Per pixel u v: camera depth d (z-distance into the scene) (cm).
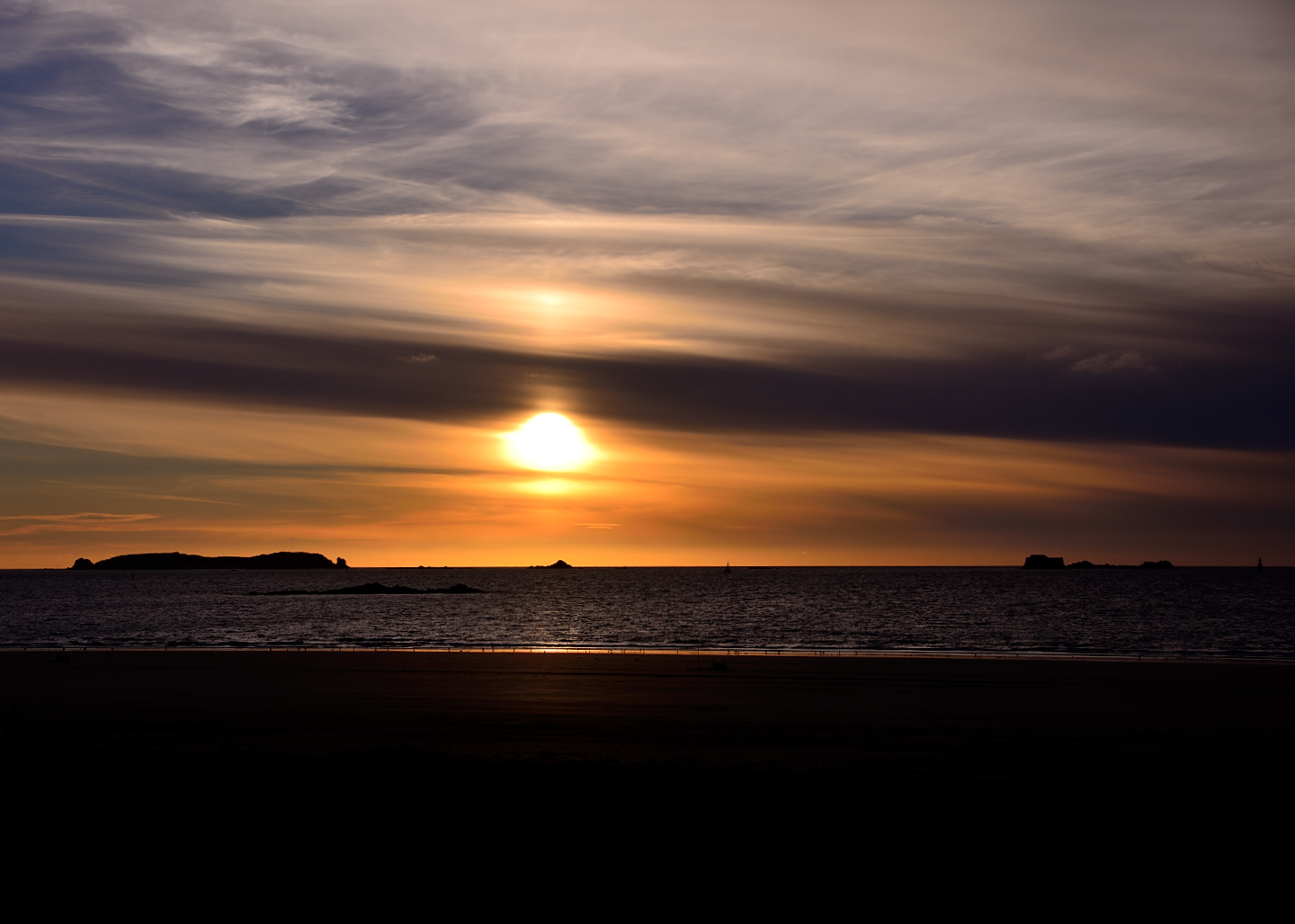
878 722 2784
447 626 8900
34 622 9525
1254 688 3547
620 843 1453
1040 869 1345
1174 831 1169
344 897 1257
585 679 3900
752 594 16550
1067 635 7469
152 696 3366
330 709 3031
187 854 1407
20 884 1309
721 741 2483
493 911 1215
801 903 1227
